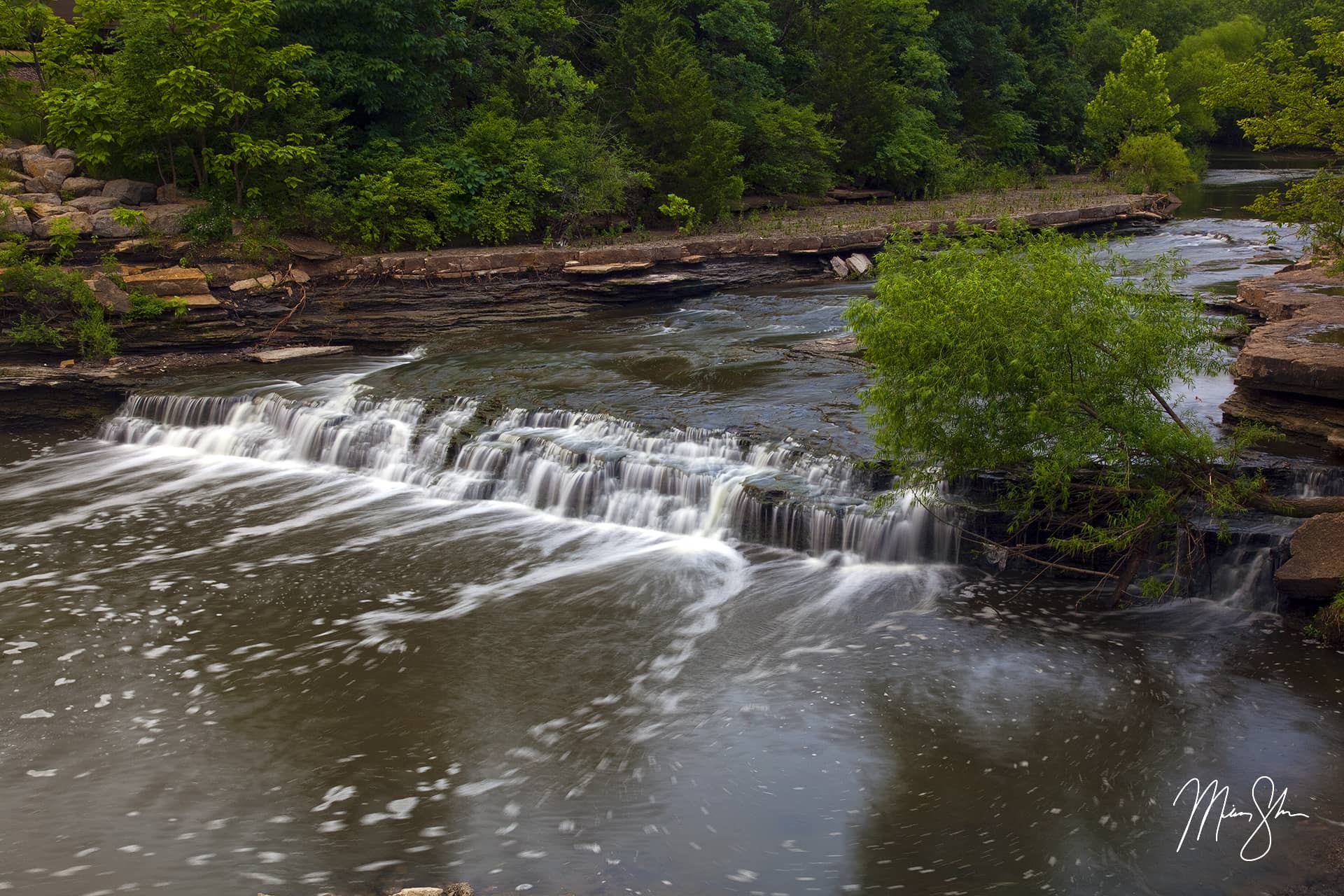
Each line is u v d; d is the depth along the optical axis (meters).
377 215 27.78
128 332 23.11
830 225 35.25
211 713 10.93
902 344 12.30
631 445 16.86
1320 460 13.27
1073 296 11.99
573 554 14.96
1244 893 7.90
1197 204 47.38
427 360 21.98
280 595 13.73
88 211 24.47
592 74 39.78
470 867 8.42
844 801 9.24
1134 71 60.53
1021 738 10.11
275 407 19.91
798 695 11.01
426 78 30.72
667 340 23.36
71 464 19.38
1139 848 8.48
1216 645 11.67
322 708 10.98
